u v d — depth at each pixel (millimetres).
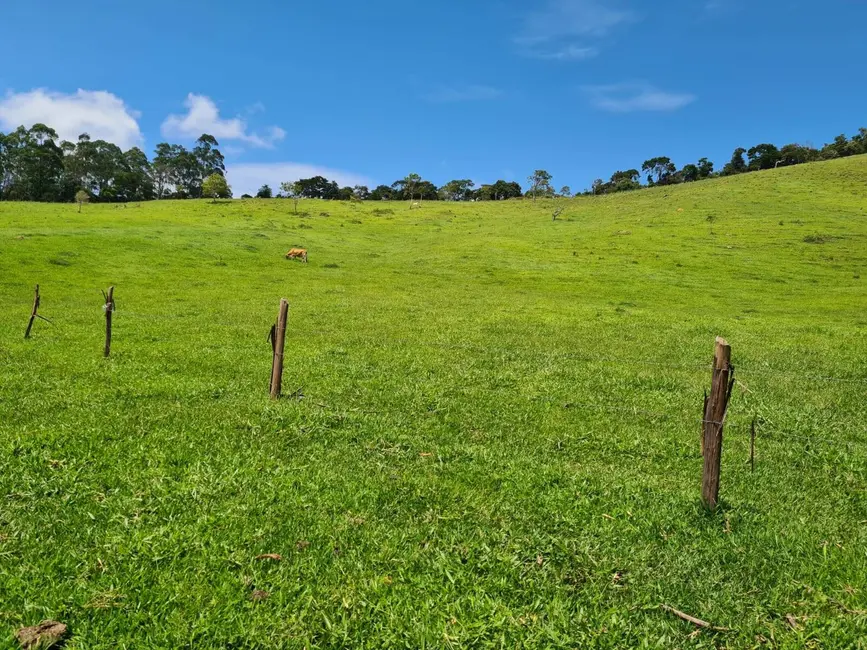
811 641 4898
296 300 31984
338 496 7172
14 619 4758
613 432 10742
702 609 5309
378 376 14320
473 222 95812
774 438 10875
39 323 21281
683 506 7348
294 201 124250
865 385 14891
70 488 7027
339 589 5355
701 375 15812
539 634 4836
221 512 6609
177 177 174500
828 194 100250
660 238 67812
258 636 4707
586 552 6148
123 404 10820
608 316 28453
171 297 31594
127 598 5055
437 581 5555
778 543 6484
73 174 148000
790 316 31688
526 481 8023
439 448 9227
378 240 73938
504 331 23062
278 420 10078
